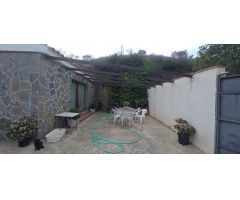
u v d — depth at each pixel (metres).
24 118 5.80
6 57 6.10
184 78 7.21
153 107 13.06
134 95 15.23
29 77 6.05
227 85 4.52
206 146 5.34
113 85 15.06
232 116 4.33
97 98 16.34
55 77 7.42
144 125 9.83
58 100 7.88
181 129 6.10
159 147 5.83
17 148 5.38
